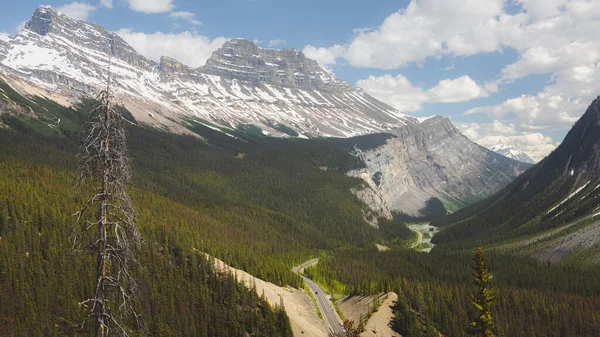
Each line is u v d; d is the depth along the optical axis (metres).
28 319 95.38
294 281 156.38
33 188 149.50
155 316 103.88
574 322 134.00
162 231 139.00
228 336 107.38
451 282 182.88
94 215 24.78
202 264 126.31
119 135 24.83
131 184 25.66
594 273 188.38
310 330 116.75
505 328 129.62
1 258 106.44
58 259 111.00
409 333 120.44
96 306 23.97
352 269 191.12
